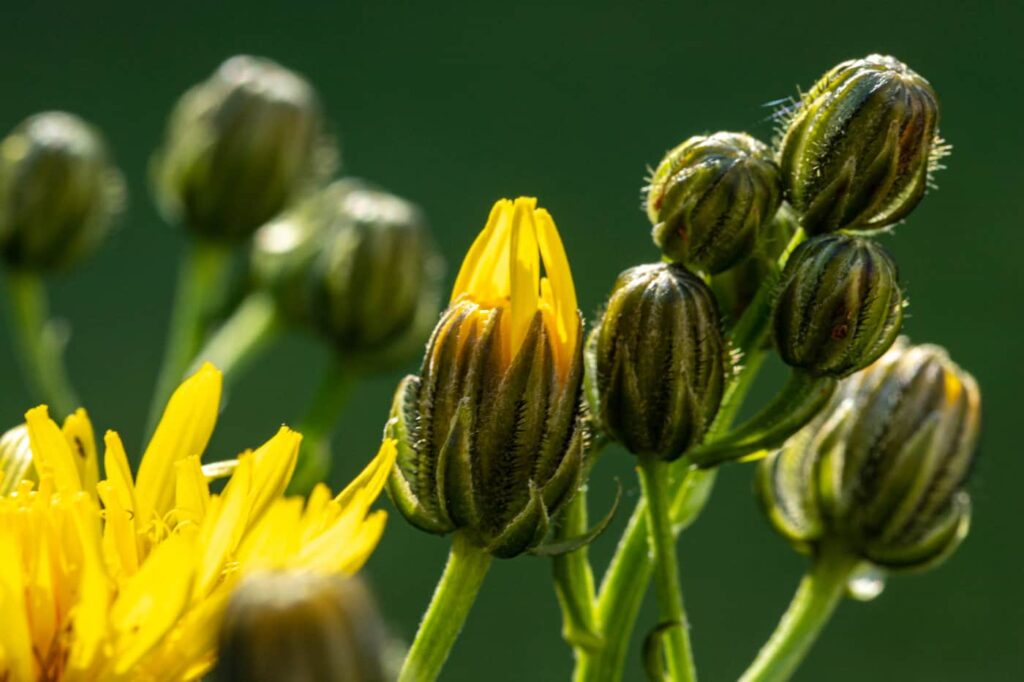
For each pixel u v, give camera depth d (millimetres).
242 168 219
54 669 156
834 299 170
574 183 480
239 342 219
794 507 185
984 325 435
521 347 165
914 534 183
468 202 473
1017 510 400
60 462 164
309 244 220
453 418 166
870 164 171
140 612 154
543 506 166
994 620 383
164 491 165
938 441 182
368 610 146
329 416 214
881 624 383
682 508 179
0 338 427
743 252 172
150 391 428
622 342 169
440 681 366
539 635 371
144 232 477
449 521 167
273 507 156
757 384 394
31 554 158
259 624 145
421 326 218
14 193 219
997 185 468
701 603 375
